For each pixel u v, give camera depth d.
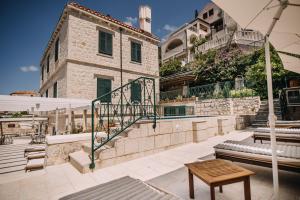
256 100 12.14
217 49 20.03
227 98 13.07
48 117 10.45
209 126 8.59
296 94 10.85
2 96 5.72
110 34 13.09
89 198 2.20
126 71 13.73
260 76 12.88
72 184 3.62
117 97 12.76
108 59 12.73
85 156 4.80
